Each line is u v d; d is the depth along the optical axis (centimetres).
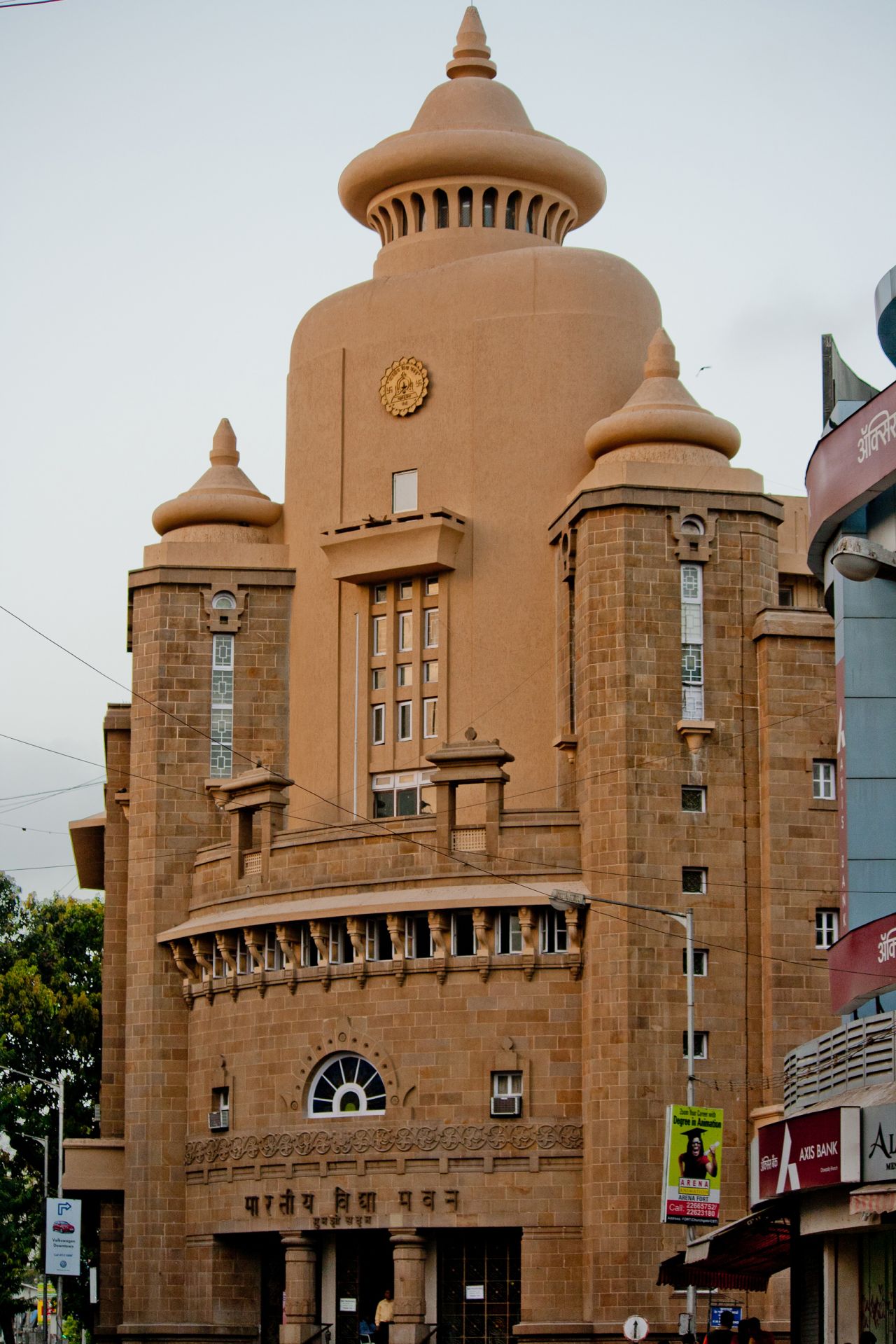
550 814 7050
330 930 7144
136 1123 7556
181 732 7862
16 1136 9969
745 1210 6712
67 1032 10044
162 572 7962
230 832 7725
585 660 7094
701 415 7375
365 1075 7050
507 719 7569
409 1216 6856
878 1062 4284
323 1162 7019
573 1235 6775
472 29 8506
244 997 7338
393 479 7875
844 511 4697
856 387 5056
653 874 6888
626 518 7100
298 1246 7056
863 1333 3997
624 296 7881
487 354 7812
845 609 4756
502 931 6981
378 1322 6888
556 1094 6856
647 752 6962
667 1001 6794
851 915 4634
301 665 7950
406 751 7681
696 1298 6284
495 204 8194
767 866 6931
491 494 7719
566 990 6912
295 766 7900
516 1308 6862
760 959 6900
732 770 7006
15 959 10338
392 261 8212
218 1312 7275
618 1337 6550
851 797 4688
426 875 7050
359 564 7769
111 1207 7712
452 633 7669
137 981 7675
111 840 8200
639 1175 6662
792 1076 4906
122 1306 7512
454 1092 6900
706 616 7100
